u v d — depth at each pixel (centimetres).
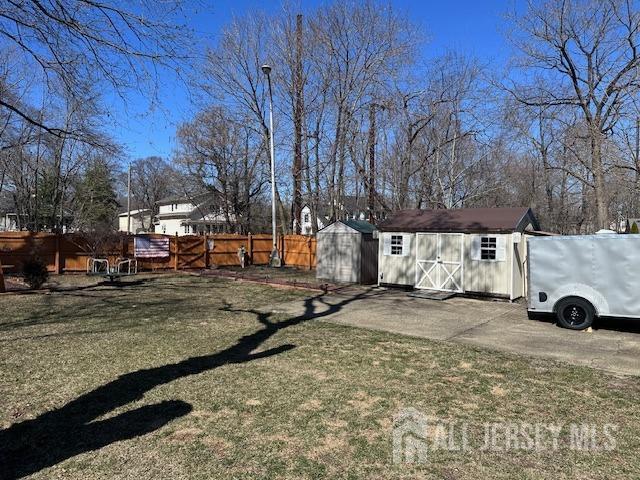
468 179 2858
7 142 1507
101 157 1731
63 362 636
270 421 454
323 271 1727
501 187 2912
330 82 2592
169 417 460
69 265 1845
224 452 391
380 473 361
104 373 590
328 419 460
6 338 770
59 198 3147
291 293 1384
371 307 1147
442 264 1409
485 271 1316
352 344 761
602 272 888
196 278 1758
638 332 880
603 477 357
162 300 1214
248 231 4100
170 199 7169
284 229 3178
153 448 396
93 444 402
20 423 444
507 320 996
